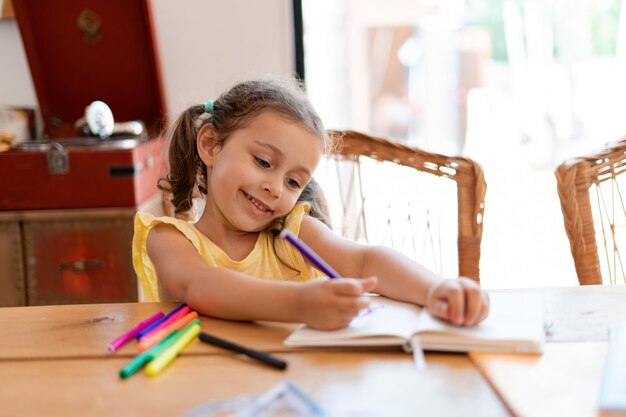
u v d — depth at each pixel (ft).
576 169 3.79
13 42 6.86
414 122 12.09
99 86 6.60
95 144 5.82
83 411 2.08
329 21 10.77
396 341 2.47
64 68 6.53
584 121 11.93
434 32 11.89
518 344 2.40
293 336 2.55
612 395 2.03
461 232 4.04
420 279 2.91
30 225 5.73
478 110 12.20
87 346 2.59
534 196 11.16
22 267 5.77
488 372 2.24
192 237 3.46
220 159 3.51
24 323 2.85
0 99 6.94
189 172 3.93
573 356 2.36
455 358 2.40
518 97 12.16
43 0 6.31
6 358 2.49
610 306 2.85
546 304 2.89
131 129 6.13
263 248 3.72
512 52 12.07
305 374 2.29
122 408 2.09
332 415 2.01
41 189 5.69
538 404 2.03
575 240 3.77
